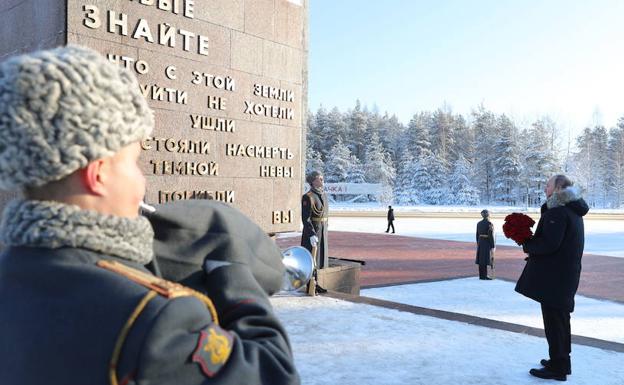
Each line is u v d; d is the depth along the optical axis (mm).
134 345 703
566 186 4414
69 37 4543
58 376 710
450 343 5242
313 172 8570
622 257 17000
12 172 766
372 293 10000
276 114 6617
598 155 83562
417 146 85062
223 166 5992
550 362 4336
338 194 73438
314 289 7555
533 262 4453
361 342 5199
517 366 4590
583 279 12531
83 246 800
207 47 5770
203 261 978
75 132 754
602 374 4488
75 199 820
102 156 792
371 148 86438
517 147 78125
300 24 6953
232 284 938
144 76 5180
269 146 6547
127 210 874
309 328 5691
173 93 5449
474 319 6305
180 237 981
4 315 780
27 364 726
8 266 808
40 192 817
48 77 746
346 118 94812
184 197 5574
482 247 12000
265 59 6469
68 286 759
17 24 4969
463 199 75000
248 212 6297
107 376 697
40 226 775
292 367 883
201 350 752
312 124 90125
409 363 4582
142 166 5207
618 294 10484
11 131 738
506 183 77562
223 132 5980
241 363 804
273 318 932
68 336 721
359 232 27297
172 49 5426
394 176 81812
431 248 19406
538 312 8180
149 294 755
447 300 9266
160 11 5305
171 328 728
